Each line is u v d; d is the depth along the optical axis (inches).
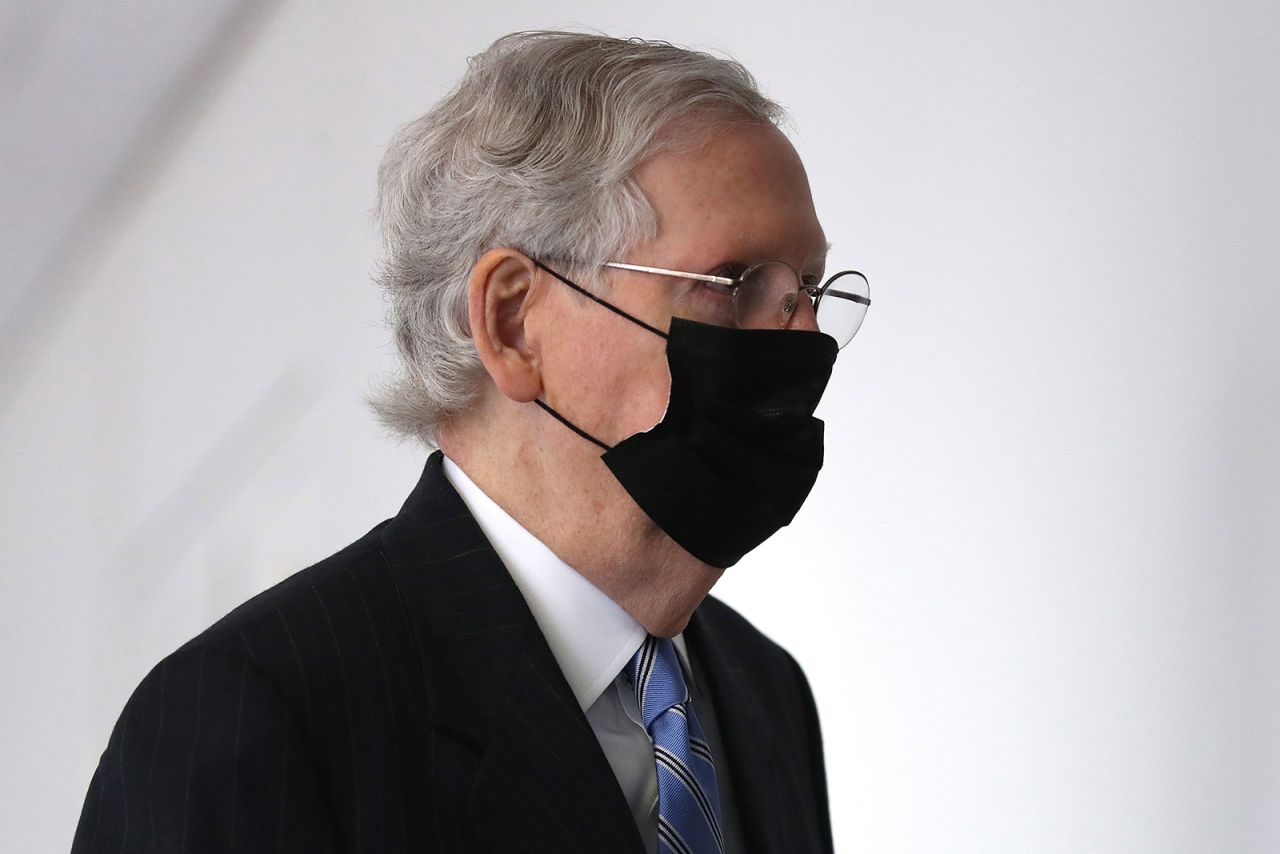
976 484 156.9
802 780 113.9
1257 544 136.4
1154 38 142.6
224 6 203.6
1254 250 136.5
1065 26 148.6
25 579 231.5
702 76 89.3
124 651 221.9
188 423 215.5
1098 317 147.6
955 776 159.5
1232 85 137.6
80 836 80.6
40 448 229.1
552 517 89.3
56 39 210.5
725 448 87.0
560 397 87.7
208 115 209.5
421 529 90.2
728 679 108.4
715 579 92.7
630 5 177.9
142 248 217.3
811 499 170.6
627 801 88.8
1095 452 148.2
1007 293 153.8
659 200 86.2
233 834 74.7
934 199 158.6
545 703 84.6
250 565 209.9
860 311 96.2
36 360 227.8
